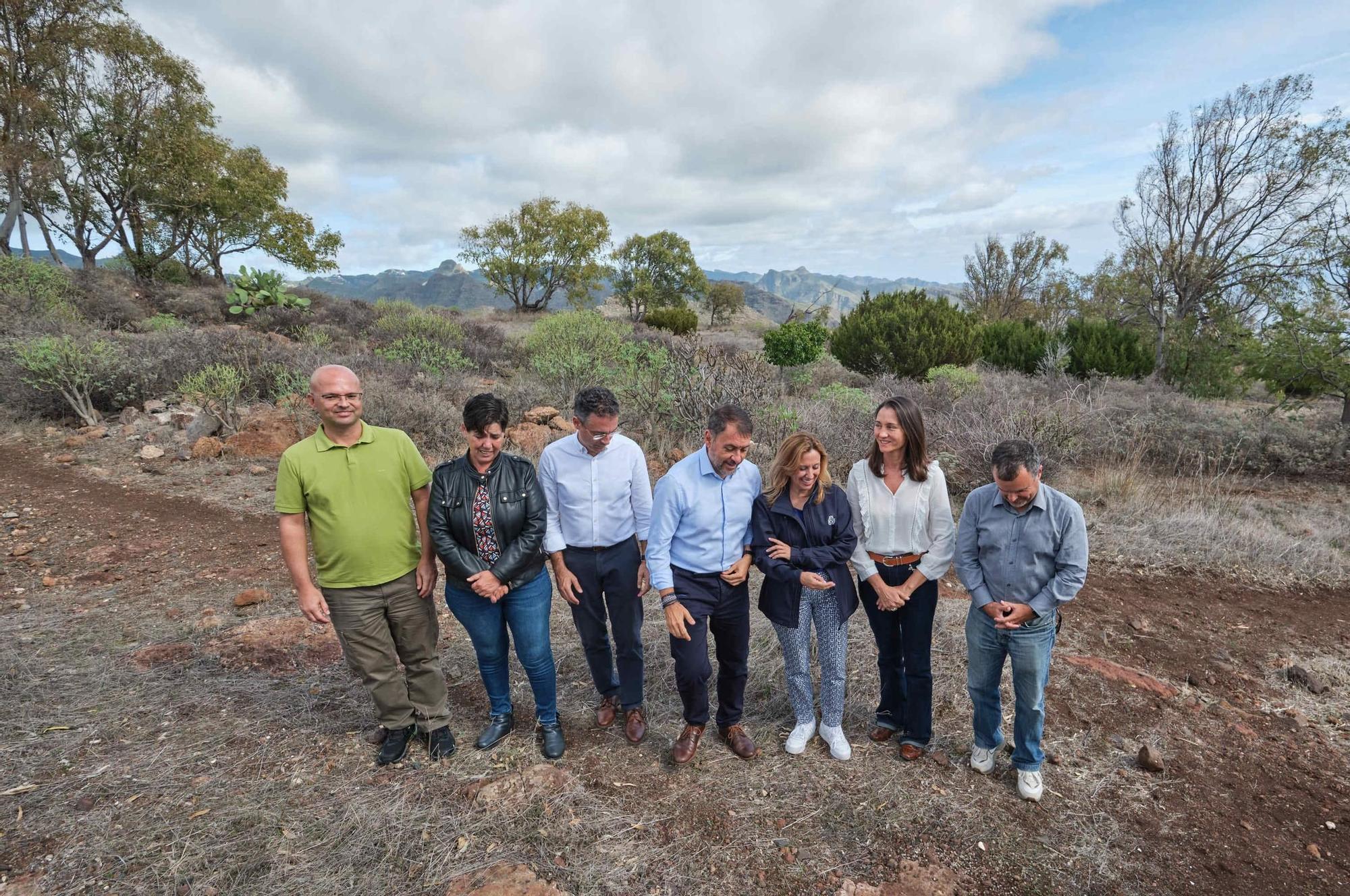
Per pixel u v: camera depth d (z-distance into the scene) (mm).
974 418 7449
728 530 2658
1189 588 4816
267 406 8234
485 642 2736
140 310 16547
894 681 2881
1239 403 12000
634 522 2902
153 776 2555
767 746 2920
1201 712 3277
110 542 5148
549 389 9938
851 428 7676
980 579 2543
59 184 23328
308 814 2396
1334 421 8609
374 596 2529
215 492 6375
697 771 2734
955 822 2465
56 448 7559
